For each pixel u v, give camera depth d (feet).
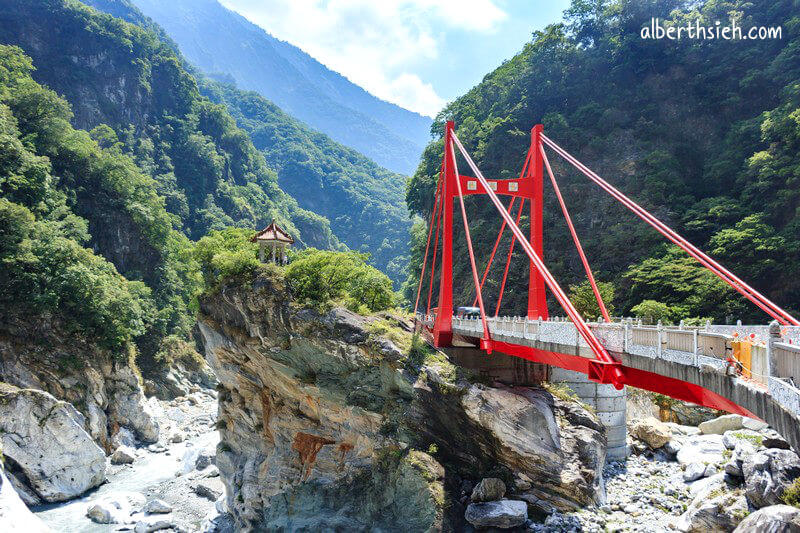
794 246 216.95
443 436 124.57
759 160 255.50
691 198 285.43
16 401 177.99
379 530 125.39
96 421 230.48
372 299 169.17
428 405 125.08
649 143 325.01
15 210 247.29
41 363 230.48
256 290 161.17
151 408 263.08
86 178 377.71
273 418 161.79
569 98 378.12
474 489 114.73
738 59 322.55
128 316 263.29
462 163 380.58
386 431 132.36
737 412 54.29
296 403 156.35
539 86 383.04
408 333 144.36
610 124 343.87
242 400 172.76
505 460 115.55
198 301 180.45
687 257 246.06
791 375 42.06
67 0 583.58
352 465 141.08
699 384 56.59
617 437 136.36
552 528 104.42
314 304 152.56
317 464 148.56
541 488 112.78
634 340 69.05
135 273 377.91
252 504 155.43
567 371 135.74
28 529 104.68
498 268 324.39
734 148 292.81
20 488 173.68
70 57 551.59
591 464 114.11
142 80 615.57
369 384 137.90
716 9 347.36
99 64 574.56
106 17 604.08
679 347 59.72
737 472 102.63
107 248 375.66
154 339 326.85
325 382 145.48
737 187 279.69
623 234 284.82
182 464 212.23
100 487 191.01
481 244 344.28
